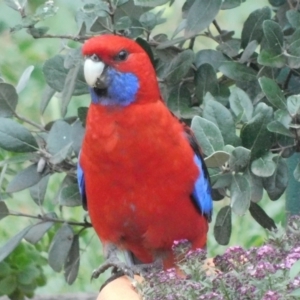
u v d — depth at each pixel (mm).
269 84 8562
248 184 8445
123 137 8094
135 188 8219
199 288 6484
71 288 12578
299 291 5922
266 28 8688
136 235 8562
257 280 6336
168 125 8211
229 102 9055
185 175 8297
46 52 15508
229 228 9281
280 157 8836
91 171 8297
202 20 8734
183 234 8586
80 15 8789
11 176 11672
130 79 8125
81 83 9172
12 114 9320
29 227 9625
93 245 12766
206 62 9328
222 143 8438
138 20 9125
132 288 7352
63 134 9172
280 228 7793
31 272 10258
